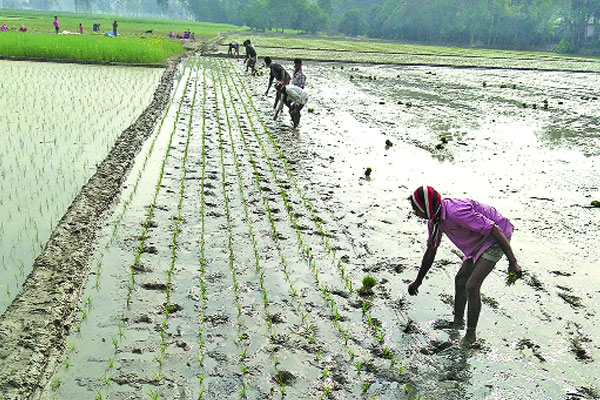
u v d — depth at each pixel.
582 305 5.43
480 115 17.17
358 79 26.58
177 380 4.05
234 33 88.81
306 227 7.18
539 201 8.73
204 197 8.12
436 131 14.20
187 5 175.75
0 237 6.34
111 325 4.73
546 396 4.04
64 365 4.17
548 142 13.45
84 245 6.27
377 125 14.59
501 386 4.14
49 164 9.17
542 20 87.19
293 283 5.64
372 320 4.98
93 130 11.77
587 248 6.88
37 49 25.86
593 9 78.12
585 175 10.41
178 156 10.36
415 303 5.34
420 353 4.54
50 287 5.27
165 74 23.17
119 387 3.95
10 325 4.61
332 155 11.06
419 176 9.85
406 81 26.77
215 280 5.62
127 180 8.77
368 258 6.34
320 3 123.25
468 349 4.60
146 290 5.34
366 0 138.75
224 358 4.34
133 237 6.56
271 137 12.27
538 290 5.73
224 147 11.24
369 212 7.88
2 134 11.00
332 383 4.11
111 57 26.39
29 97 15.34
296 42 66.56
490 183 9.63
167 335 4.61
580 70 40.72
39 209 7.22
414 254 6.51
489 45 92.19
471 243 4.48
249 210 7.70
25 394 3.84
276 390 4.00
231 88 20.67
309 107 16.98
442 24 97.00
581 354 4.59
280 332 4.75
